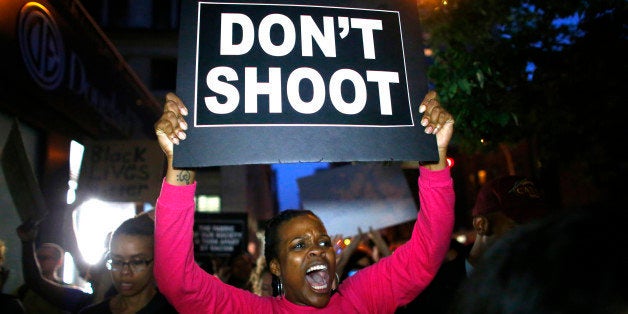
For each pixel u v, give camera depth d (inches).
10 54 265.4
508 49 233.0
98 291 141.0
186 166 73.7
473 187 826.8
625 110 205.8
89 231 374.3
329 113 80.4
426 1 248.7
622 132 212.7
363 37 85.4
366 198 165.3
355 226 163.6
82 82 360.8
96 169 292.5
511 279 27.1
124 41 855.7
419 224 83.9
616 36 201.5
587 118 218.5
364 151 79.7
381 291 86.3
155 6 868.0
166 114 73.3
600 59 202.4
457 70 222.7
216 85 78.8
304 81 81.1
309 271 82.9
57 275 166.1
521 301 26.1
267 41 82.2
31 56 286.4
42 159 327.3
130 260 106.7
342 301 85.4
